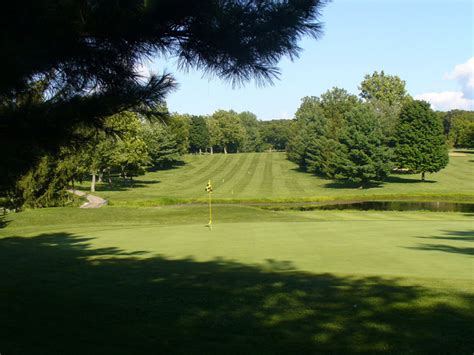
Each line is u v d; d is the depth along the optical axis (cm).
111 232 1988
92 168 5097
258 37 475
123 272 991
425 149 6328
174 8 437
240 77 509
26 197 3145
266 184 6438
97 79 514
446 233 1808
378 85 10150
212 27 461
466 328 568
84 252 1411
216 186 6288
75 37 436
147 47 482
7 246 1588
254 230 1952
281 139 14300
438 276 948
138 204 4366
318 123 7962
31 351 513
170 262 1163
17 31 410
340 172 6153
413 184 6150
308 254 1305
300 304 685
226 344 530
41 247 1557
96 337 559
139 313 655
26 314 657
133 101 518
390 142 7125
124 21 435
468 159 8444
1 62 399
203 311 659
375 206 4338
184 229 2041
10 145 520
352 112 6203
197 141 11669
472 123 10006
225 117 12525
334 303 686
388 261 1175
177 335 562
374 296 721
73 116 502
